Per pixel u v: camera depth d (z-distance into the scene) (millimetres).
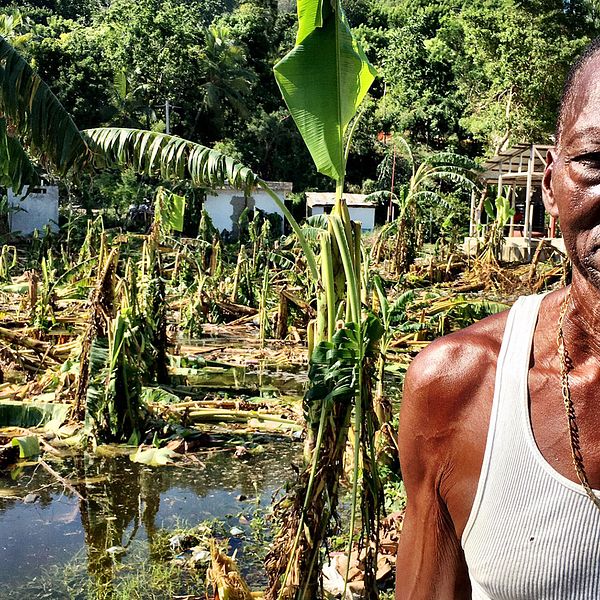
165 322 10430
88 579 5086
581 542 1232
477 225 26266
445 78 43094
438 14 44156
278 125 46469
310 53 4836
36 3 60938
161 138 6492
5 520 6117
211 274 19438
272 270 19797
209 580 4574
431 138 43188
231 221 36469
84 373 8438
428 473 1468
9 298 17188
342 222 4625
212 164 6113
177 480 7117
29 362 10625
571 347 1287
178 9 43906
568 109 1311
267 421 8906
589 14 29938
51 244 23328
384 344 6664
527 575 1271
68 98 37438
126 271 9523
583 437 1248
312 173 47156
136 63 41844
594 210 1232
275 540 4430
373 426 4480
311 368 4320
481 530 1337
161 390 9391
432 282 22234
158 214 12094
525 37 29328
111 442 7988
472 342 1424
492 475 1318
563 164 1294
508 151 25281
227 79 43719
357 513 5980
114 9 44125
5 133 8062
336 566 5062
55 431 8219
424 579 1503
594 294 1257
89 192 33781
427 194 22828
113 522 6121
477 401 1383
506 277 20984
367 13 57844
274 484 7066
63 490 6832
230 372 11781
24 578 5094
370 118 44781
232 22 51688
